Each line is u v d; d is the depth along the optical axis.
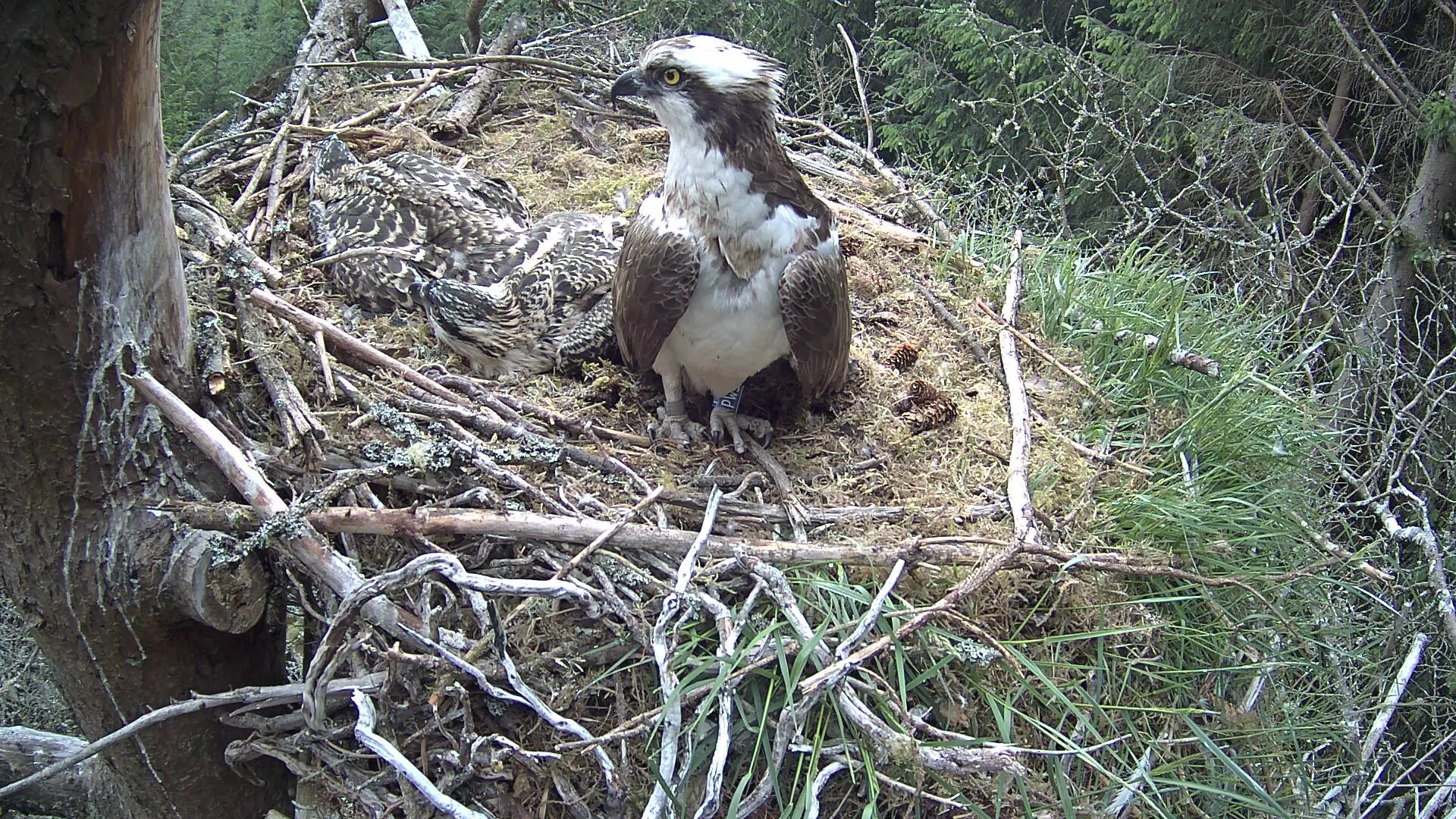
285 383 1.13
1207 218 2.86
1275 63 3.07
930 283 1.68
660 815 0.94
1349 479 2.12
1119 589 1.19
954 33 2.88
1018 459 1.31
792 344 1.23
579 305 1.45
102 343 0.97
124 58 0.87
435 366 1.34
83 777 1.41
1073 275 1.71
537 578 1.07
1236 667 1.16
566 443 1.24
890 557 1.10
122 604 1.03
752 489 1.25
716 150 1.16
